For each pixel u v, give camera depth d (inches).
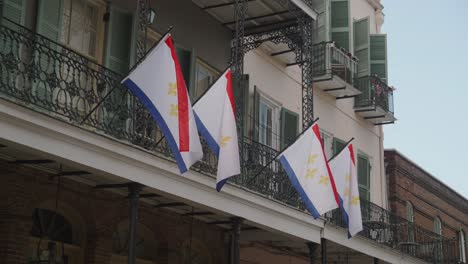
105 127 431.2
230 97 492.4
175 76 437.4
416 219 1012.5
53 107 416.2
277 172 595.2
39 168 458.9
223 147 478.9
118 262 537.3
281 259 725.3
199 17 622.8
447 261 924.6
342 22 845.2
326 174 565.3
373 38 916.0
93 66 504.4
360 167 878.4
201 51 620.1
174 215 579.5
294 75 768.9
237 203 532.7
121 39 521.7
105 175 429.1
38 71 391.9
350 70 845.2
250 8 627.2
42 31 455.2
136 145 441.7
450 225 1123.9
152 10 525.0
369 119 917.8
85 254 498.9
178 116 432.1
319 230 635.5
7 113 361.7
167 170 462.9
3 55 372.5
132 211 439.5
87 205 499.8
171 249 572.7
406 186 996.6
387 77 909.8
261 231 633.6
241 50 562.3
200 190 495.8
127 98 483.2
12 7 434.6
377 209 801.6
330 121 832.3
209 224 613.9
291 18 644.7
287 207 585.9
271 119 718.5
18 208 446.9
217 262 627.5
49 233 480.1
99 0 515.8
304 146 562.6
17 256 442.6
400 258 810.2
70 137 396.8
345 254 777.6
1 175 443.8
